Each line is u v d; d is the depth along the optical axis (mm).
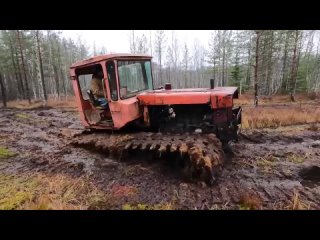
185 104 5723
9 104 27969
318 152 7160
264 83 35156
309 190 4777
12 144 8938
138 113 5941
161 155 5562
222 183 5051
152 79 7145
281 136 8906
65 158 6488
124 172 5531
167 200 4434
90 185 5098
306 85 36531
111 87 5992
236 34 38969
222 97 5375
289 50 33469
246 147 7633
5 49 38531
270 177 5398
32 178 5637
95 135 6762
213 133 5742
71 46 54406
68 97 38406
